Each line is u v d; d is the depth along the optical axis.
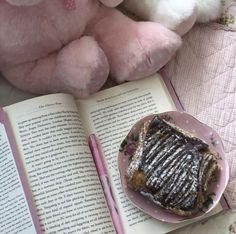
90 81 0.58
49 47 0.59
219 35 0.65
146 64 0.60
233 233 0.57
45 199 0.56
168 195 0.55
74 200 0.56
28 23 0.56
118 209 0.58
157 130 0.57
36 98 0.58
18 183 0.56
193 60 0.64
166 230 0.57
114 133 0.60
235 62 0.63
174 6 0.61
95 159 0.59
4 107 0.58
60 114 0.58
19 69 0.61
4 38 0.57
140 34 0.61
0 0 0.55
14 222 0.55
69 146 0.57
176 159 0.56
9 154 0.57
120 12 0.64
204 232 0.57
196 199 0.55
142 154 0.56
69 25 0.58
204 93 0.62
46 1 0.56
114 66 0.61
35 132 0.57
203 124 0.58
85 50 0.58
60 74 0.59
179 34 0.63
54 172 0.56
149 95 0.62
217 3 0.64
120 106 0.61
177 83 0.63
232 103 0.62
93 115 0.61
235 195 0.58
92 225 0.55
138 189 0.56
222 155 0.58
